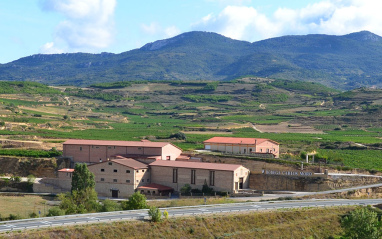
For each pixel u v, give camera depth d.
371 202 130.12
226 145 189.50
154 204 132.62
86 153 184.00
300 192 148.38
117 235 96.19
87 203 129.50
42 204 146.38
